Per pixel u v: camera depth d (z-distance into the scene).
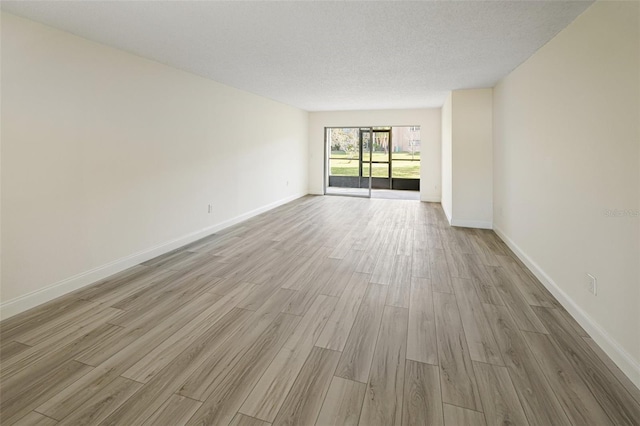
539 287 3.14
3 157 2.52
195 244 4.60
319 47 3.37
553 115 2.97
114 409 1.65
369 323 2.50
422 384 1.83
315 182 9.31
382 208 7.40
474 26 2.78
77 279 3.10
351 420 1.59
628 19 1.91
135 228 3.74
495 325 2.46
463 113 5.47
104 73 3.28
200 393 1.76
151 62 3.85
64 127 2.94
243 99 5.86
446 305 2.79
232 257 4.05
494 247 4.45
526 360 2.04
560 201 2.81
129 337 2.30
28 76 2.65
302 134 8.73
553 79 2.98
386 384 1.84
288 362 2.03
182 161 4.43
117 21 2.70
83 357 2.07
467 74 4.45
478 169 5.48
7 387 1.80
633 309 1.85
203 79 4.77
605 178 2.14
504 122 4.60
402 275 3.46
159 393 1.76
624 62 1.95
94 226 3.25
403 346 2.20
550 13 2.50
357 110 8.61
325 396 1.75
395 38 3.09
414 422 1.58
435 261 3.90
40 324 2.46
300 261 3.91
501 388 1.80
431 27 2.82
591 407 1.66
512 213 4.26
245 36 3.05
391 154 11.17
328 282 3.29
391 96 6.23
